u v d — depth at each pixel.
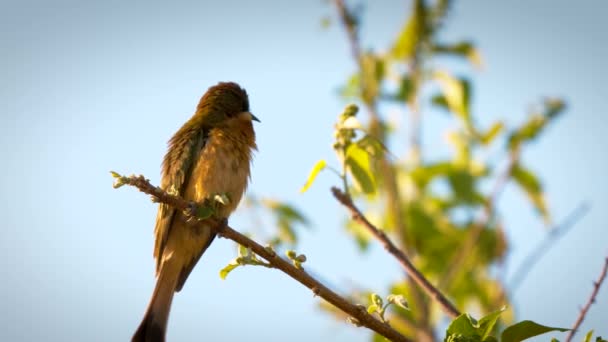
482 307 11.68
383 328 6.77
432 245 12.29
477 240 11.88
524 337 6.34
